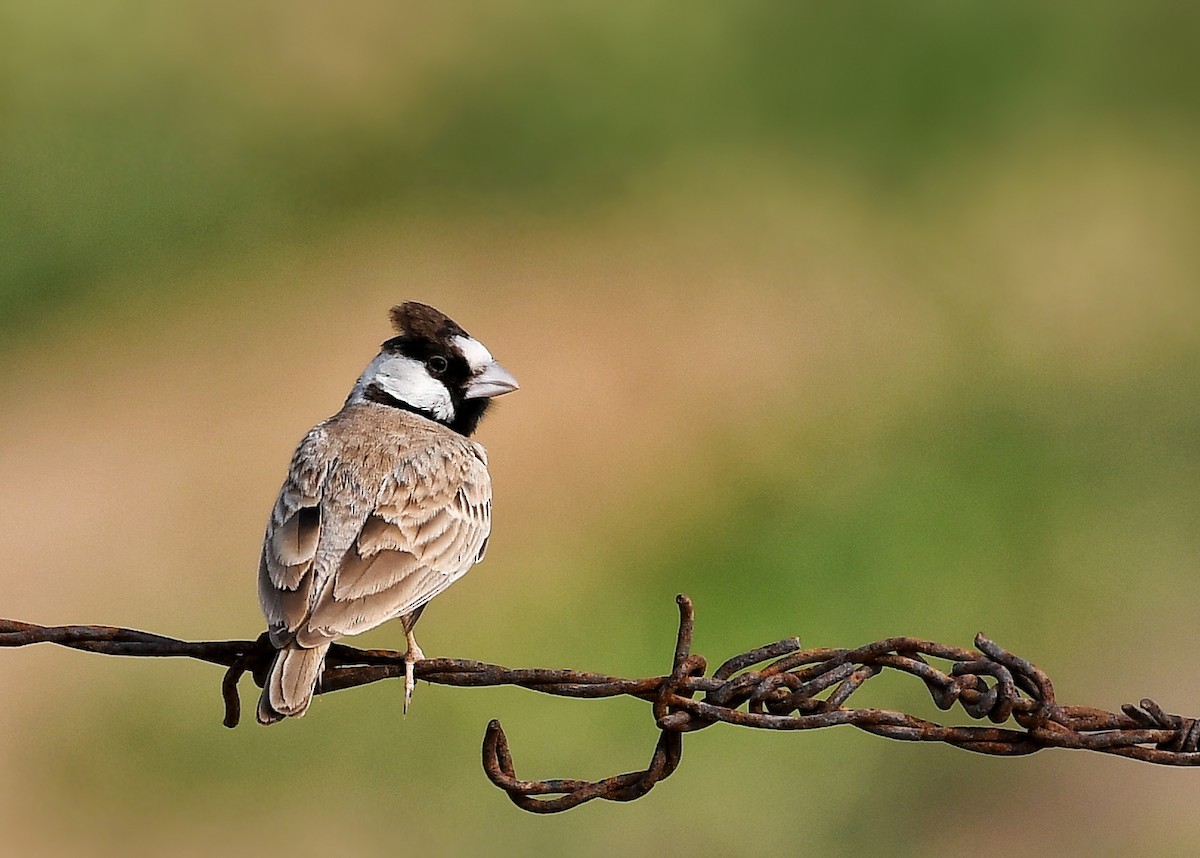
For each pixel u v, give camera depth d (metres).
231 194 24.38
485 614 14.50
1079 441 17.64
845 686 6.33
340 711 12.73
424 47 26.55
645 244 23.11
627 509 16.42
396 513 7.72
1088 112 24.75
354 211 24.27
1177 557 15.42
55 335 21.56
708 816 12.23
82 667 14.27
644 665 13.79
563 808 6.50
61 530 16.86
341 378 19.72
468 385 9.09
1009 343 20.09
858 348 20.12
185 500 17.25
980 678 6.27
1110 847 12.18
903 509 16.36
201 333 21.27
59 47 25.33
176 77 25.53
